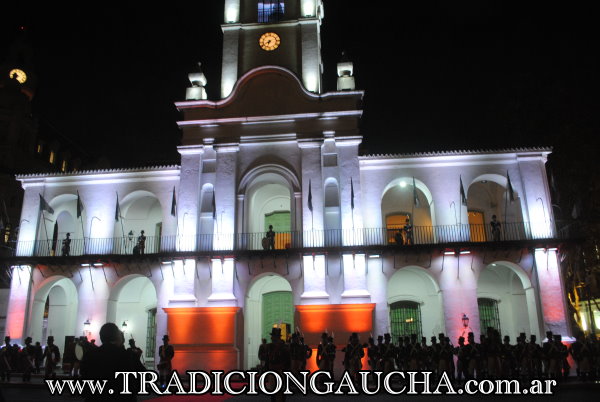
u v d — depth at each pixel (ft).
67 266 82.43
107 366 19.48
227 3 93.15
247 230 83.30
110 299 81.00
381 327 73.82
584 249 81.82
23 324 79.97
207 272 77.87
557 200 78.95
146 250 91.50
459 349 60.59
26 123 148.46
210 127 84.48
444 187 79.82
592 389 54.29
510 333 84.99
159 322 78.07
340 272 75.97
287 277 76.79
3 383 60.80
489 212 89.30
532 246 74.18
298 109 83.51
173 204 81.61
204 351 74.23
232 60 89.61
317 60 88.43
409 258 76.43
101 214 84.74
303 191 79.41
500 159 80.23
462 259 75.92
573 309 98.63
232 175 81.61
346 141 81.15
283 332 86.63
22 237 84.89
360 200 78.59
